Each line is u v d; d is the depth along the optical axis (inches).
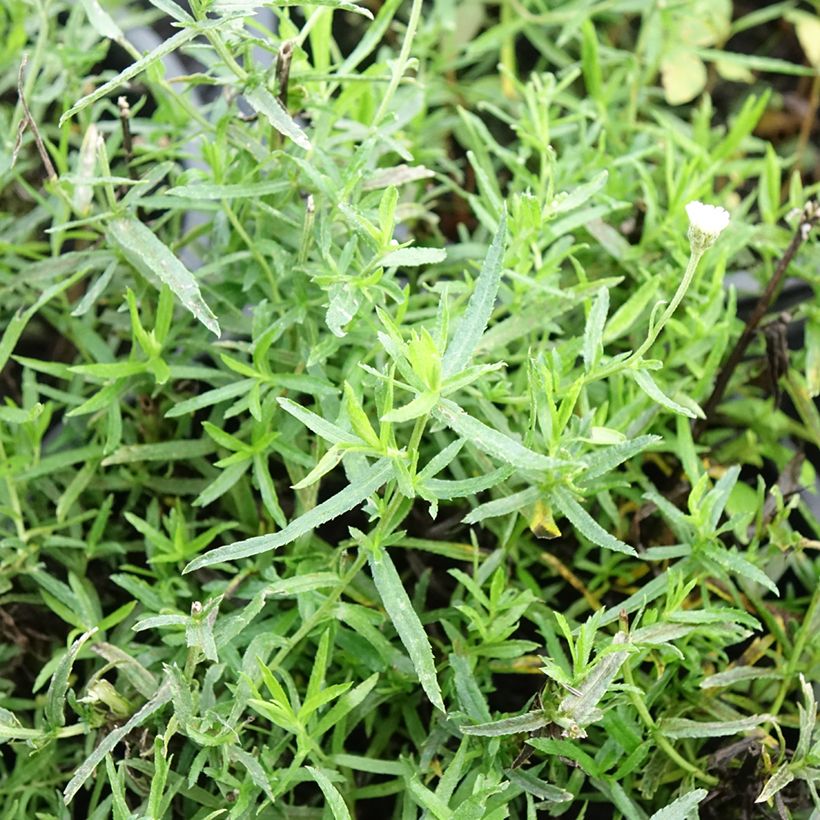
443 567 19.5
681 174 20.4
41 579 18.0
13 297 20.4
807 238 20.2
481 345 18.0
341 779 16.5
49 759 17.7
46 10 20.4
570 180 21.1
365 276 16.9
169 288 17.6
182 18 15.8
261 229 18.7
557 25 27.2
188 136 19.7
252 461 17.9
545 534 16.1
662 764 17.1
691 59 26.4
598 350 16.5
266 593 16.0
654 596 16.8
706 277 21.0
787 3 27.7
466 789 16.5
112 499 18.8
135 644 18.5
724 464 20.9
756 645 18.2
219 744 15.8
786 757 17.5
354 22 28.0
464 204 24.1
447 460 15.2
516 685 19.0
